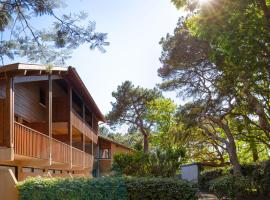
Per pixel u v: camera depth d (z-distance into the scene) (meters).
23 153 14.20
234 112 21.97
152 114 48.78
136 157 21.86
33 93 21.02
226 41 10.66
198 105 25.41
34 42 8.07
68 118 22.53
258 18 10.52
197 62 26.09
